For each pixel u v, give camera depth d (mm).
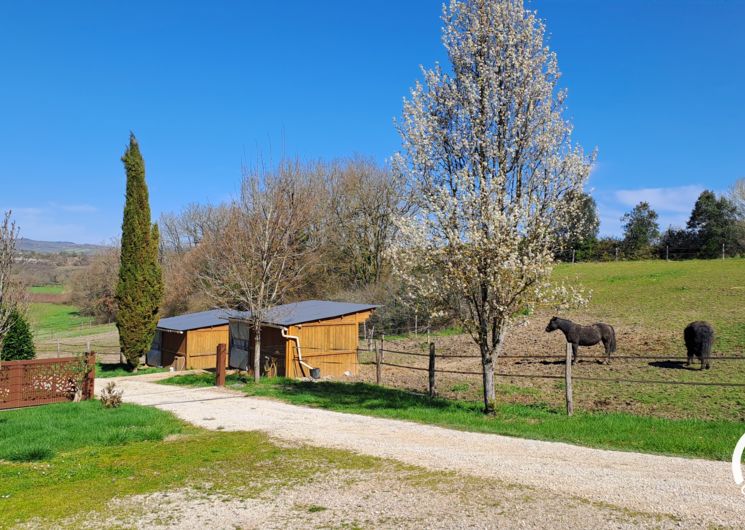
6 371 15852
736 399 13242
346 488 7805
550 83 13312
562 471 8289
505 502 7004
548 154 13266
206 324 29922
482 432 11430
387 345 29859
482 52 13656
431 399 15719
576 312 30297
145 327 28922
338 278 45344
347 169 45719
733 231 52188
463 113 13586
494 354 13508
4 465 9445
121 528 6648
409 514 6723
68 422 12711
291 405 15492
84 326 61562
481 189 12938
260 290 21078
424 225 13531
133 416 13250
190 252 53844
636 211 60062
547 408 13828
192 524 6695
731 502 6797
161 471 8898
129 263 28766
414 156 13938
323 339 23547
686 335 17109
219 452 9992
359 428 11984
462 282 13016
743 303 26891
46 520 6949
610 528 6074
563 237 13773
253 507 7188
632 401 13969
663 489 7324
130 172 28594
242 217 23953
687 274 38031
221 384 19844
